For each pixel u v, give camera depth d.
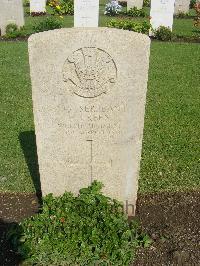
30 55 1.10
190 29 4.38
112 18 4.93
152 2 3.86
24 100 2.31
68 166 1.26
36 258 1.13
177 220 1.32
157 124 2.02
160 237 1.24
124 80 1.13
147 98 2.37
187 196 1.44
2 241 1.22
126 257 1.13
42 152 1.24
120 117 1.18
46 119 1.19
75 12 3.75
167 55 3.31
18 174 1.57
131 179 1.28
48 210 1.24
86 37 1.08
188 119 2.09
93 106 1.17
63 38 1.08
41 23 3.88
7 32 3.89
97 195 1.26
